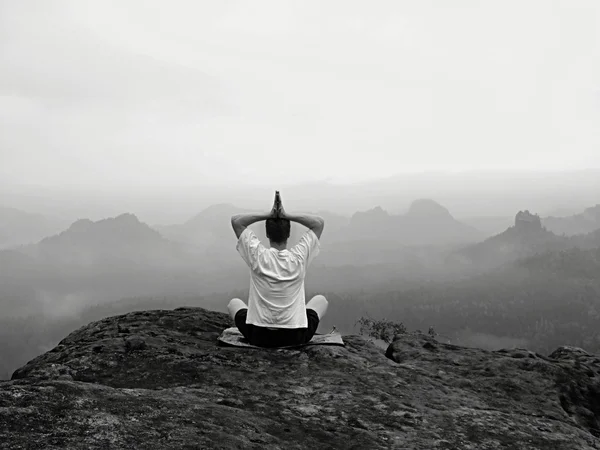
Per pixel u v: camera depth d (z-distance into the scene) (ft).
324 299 18.93
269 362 15.08
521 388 15.14
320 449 9.73
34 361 16.21
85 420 8.74
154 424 9.09
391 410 12.17
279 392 12.87
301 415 11.49
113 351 15.34
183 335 18.43
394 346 19.43
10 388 9.48
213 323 20.54
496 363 16.80
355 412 11.84
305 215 16.66
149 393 10.93
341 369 14.87
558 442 11.35
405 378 14.79
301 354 15.79
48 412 8.80
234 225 16.63
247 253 16.31
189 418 9.66
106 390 10.41
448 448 10.33
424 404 12.85
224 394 12.32
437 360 17.39
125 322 20.08
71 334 19.34
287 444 9.61
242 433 9.53
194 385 13.04
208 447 8.45
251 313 16.51
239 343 16.76
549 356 20.10
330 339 17.65
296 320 16.35
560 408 14.12
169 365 14.39
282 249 16.62
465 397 13.92
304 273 16.44
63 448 7.73
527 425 12.19
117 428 8.64
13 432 8.00
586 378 16.43
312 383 13.66
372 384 13.93
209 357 15.14
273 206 16.38
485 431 11.47
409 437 10.74
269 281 16.11
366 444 10.15
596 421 14.43
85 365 14.29
